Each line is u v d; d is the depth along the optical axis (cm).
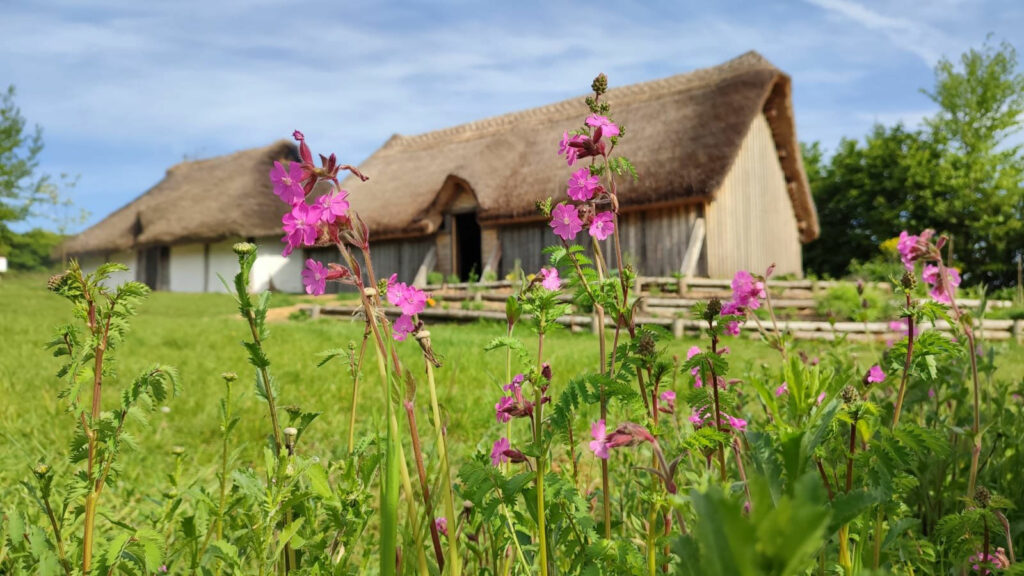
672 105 1722
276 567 118
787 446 67
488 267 1725
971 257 2789
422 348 101
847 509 70
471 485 108
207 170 3011
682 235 1563
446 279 1895
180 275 2644
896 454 103
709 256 1549
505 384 127
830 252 3303
